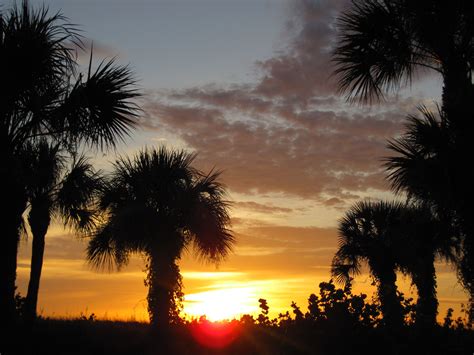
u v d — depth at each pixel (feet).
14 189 31.01
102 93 32.27
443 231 39.19
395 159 32.04
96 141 34.09
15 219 31.09
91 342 37.76
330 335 30.83
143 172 48.29
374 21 32.53
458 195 29.53
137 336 40.83
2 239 30.63
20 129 32.01
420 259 49.44
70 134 33.32
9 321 31.07
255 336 33.86
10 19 30.76
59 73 32.09
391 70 33.71
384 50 32.99
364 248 62.13
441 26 30.40
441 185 30.17
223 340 35.22
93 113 32.76
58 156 45.57
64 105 32.01
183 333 40.14
